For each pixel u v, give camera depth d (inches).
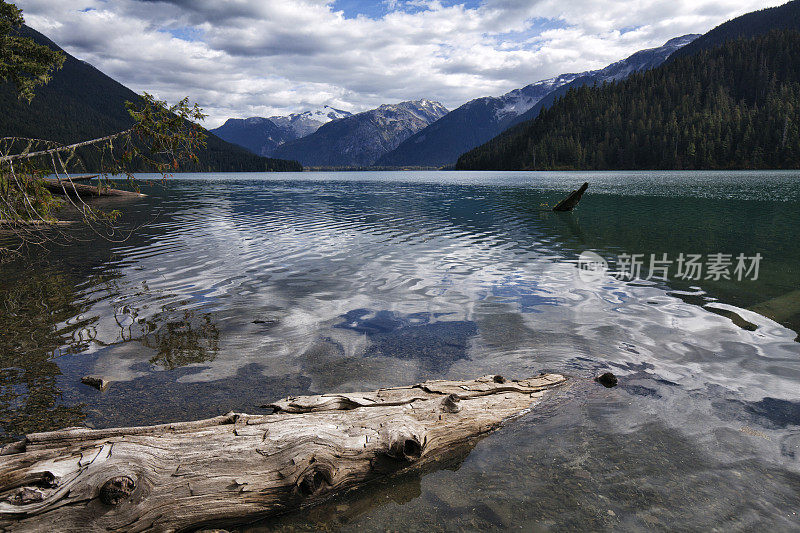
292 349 238.8
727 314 284.5
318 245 567.5
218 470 125.2
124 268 439.8
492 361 222.1
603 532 114.3
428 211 1027.3
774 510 120.1
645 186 1941.4
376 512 128.2
